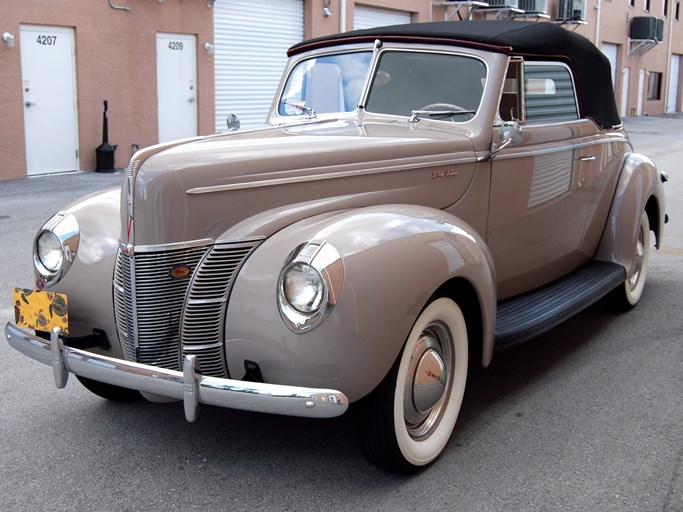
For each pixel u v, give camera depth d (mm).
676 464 3270
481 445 3430
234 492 3014
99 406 3805
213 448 3377
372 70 4234
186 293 2918
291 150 3152
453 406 3342
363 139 3432
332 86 4359
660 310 5555
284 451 3352
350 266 2697
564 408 3844
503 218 4098
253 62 16172
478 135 3852
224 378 2861
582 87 4816
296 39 17109
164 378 2730
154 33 13852
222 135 3465
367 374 2752
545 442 3465
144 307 2914
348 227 2840
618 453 3367
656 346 4789
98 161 13094
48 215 9070
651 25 33719
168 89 14406
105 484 3066
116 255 3217
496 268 4152
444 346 3270
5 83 11875
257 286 2818
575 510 2906
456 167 3730
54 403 3832
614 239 5176
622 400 3953
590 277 4824
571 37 4664
